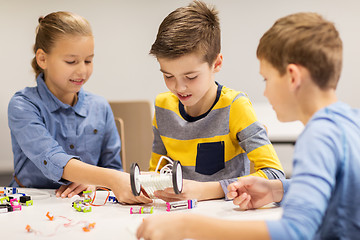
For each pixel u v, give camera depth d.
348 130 0.78
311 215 0.70
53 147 1.47
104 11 4.06
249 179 1.17
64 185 1.45
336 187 0.77
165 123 1.61
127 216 1.10
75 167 1.38
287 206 0.73
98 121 1.78
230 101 1.49
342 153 0.75
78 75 1.58
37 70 1.72
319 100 0.84
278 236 0.70
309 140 0.75
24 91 1.64
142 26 4.07
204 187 1.27
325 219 0.79
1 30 4.03
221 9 3.97
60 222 1.06
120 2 4.05
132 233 0.94
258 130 1.44
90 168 1.35
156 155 1.66
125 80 4.12
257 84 4.02
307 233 0.70
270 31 0.90
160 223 0.77
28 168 1.67
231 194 1.16
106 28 4.08
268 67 0.89
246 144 1.44
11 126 1.58
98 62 4.11
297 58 0.83
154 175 1.16
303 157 0.74
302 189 0.72
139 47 4.09
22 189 1.50
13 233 0.97
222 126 1.50
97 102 1.81
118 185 1.25
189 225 0.77
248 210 1.16
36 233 0.97
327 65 0.83
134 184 1.12
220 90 1.53
